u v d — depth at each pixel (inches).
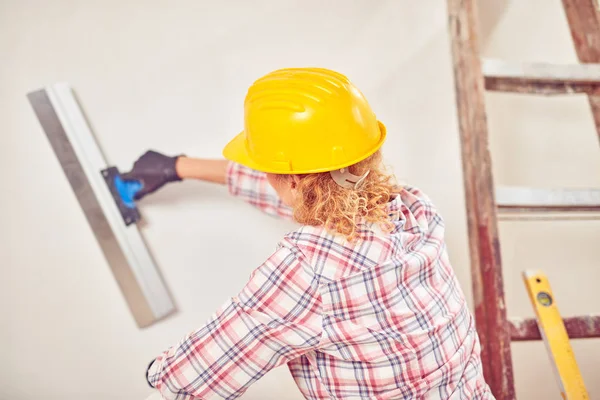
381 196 35.4
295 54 64.1
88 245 63.4
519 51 72.2
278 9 63.6
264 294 32.1
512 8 71.3
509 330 53.7
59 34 61.3
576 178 73.4
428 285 35.4
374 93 65.3
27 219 62.9
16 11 60.9
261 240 64.5
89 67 61.7
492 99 72.9
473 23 56.2
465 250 66.7
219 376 33.2
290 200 37.2
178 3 62.4
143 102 62.5
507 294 72.9
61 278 63.7
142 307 62.4
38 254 63.4
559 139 73.5
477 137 55.2
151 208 63.2
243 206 64.1
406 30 65.4
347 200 33.4
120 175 59.0
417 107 65.8
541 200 55.2
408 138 65.9
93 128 61.9
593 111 57.5
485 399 36.6
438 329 33.9
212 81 63.2
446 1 60.6
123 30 62.0
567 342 51.2
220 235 64.2
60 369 64.6
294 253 32.5
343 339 32.1
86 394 64.9
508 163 73.1
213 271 64.4
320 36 64.2
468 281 66.9
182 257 63.9
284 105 34.5
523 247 73.3
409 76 65.6
